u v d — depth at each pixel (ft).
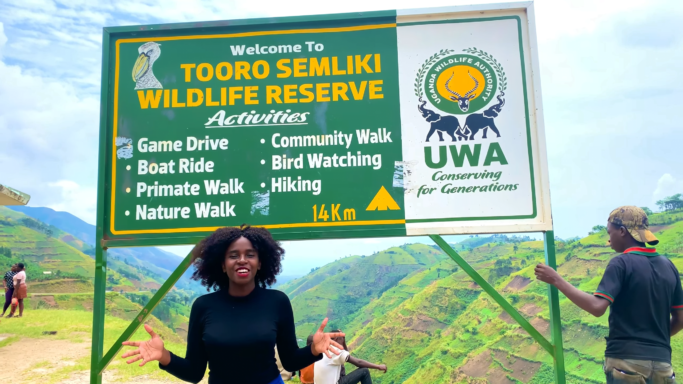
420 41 15.80
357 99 15.66
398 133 15.40
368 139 15.42
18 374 26.91
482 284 14.28
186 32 16.24
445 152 15.21
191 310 8.96
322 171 15.37
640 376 10.43
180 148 15.70
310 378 17.21
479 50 15.61
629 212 11.38
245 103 15.84
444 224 14.83
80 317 52.13
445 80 15.56
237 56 16.07
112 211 15.42
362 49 15.87
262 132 15.67
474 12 15.72
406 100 15.56
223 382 8.25
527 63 15.47
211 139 15.70
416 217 14.93
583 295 10.99
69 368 28.17
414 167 15.20
